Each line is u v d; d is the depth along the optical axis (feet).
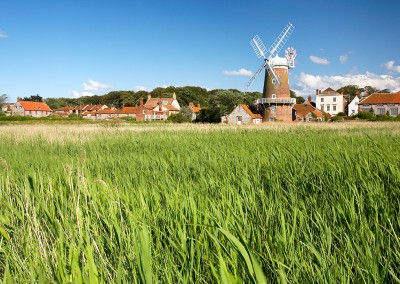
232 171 19.01
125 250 8.48
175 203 11.95
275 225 10.28
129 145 44.04
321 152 23.98
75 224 10.31
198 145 37.93
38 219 11.06
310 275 7.54
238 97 304.30
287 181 15.76
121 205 12.01
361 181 14.85
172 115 254.68
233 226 9.26
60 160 26.94
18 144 48.70
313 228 10.34
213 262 8.09
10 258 9.00
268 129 81.71
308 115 283.38
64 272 7.43
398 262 8.06
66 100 599.57
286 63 222.89
